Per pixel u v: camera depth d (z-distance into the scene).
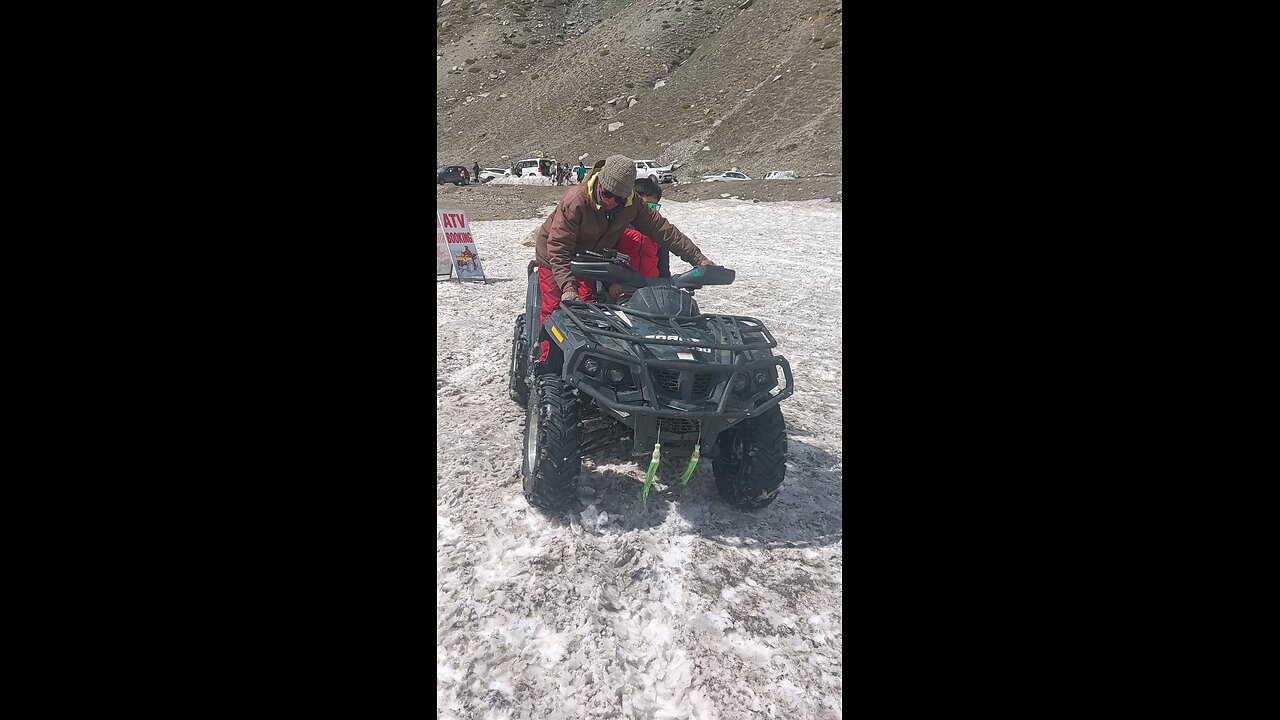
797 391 5.48
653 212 3.98
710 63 64.06
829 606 2.79
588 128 61.94
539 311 4.18
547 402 3.21
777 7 65.81
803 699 2.28
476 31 86.75
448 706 2.17
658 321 3.46
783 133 48.09
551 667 2.37
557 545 3.04
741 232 17.02
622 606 2.73
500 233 16.47
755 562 3.07
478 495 3.46
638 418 3.13
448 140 68.31
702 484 3.76
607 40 74.94
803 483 3.85
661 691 2.34
